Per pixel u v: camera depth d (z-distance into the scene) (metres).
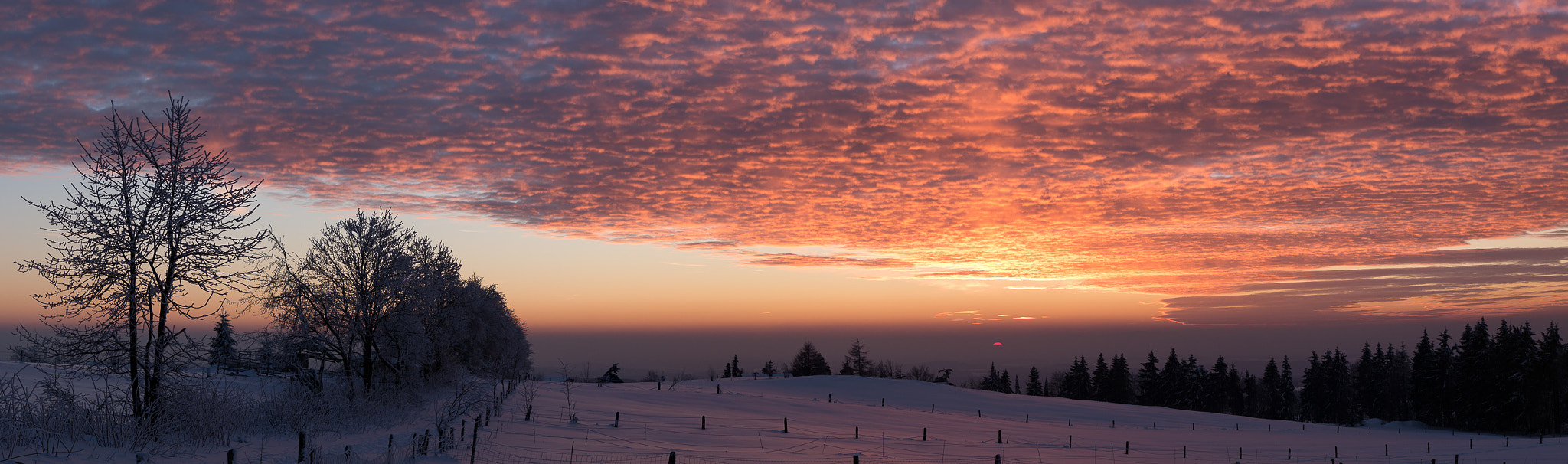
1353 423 112.19
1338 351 126.69
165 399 17.89
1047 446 42.97
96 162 18.78
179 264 19.31
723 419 42.31
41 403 15.84
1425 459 44.62
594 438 26.84
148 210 19.16
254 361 36.59
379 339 41.84
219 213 19.88
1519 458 42.78
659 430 32.72
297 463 14.67
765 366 131.75
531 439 24.20
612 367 94.50
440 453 18.70
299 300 38.12
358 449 18.45
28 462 12.43
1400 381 125.12
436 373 48.88
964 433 48.22
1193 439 59.28
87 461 13.27
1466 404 95.56
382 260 40.09
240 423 19.55
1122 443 49.50
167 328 19.03
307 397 24.75
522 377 56.94
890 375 157.75
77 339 18.00
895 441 37.62
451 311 49.72
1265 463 40.38
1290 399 140.38
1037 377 174.88
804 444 31.81
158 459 14.59
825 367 149.38
